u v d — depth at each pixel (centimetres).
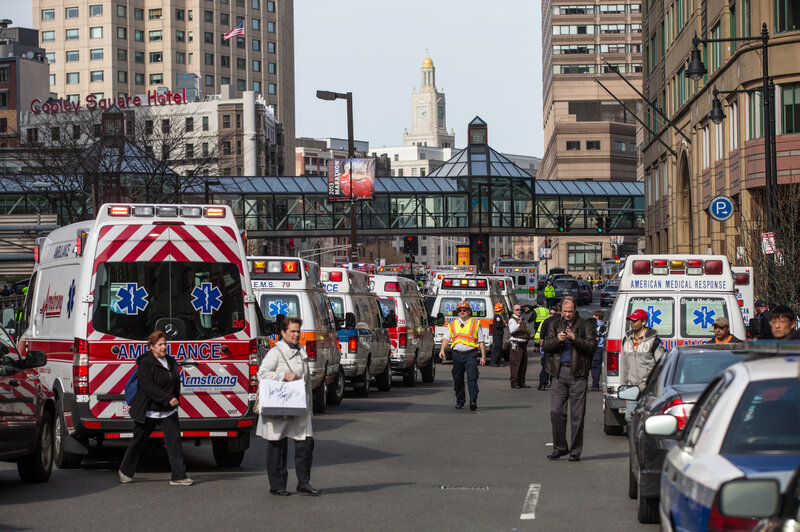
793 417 1089
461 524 1788
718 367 1931
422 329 5481
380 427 3350
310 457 2116
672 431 1330
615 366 3111
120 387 2381
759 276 5691
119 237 2408
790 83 7194
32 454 2233
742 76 7588
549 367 2603
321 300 3797
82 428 2370
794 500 880
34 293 2900
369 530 1742
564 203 17438
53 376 2573
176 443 2248
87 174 10500
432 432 3212
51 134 11294
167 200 11400
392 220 16838
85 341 2377
